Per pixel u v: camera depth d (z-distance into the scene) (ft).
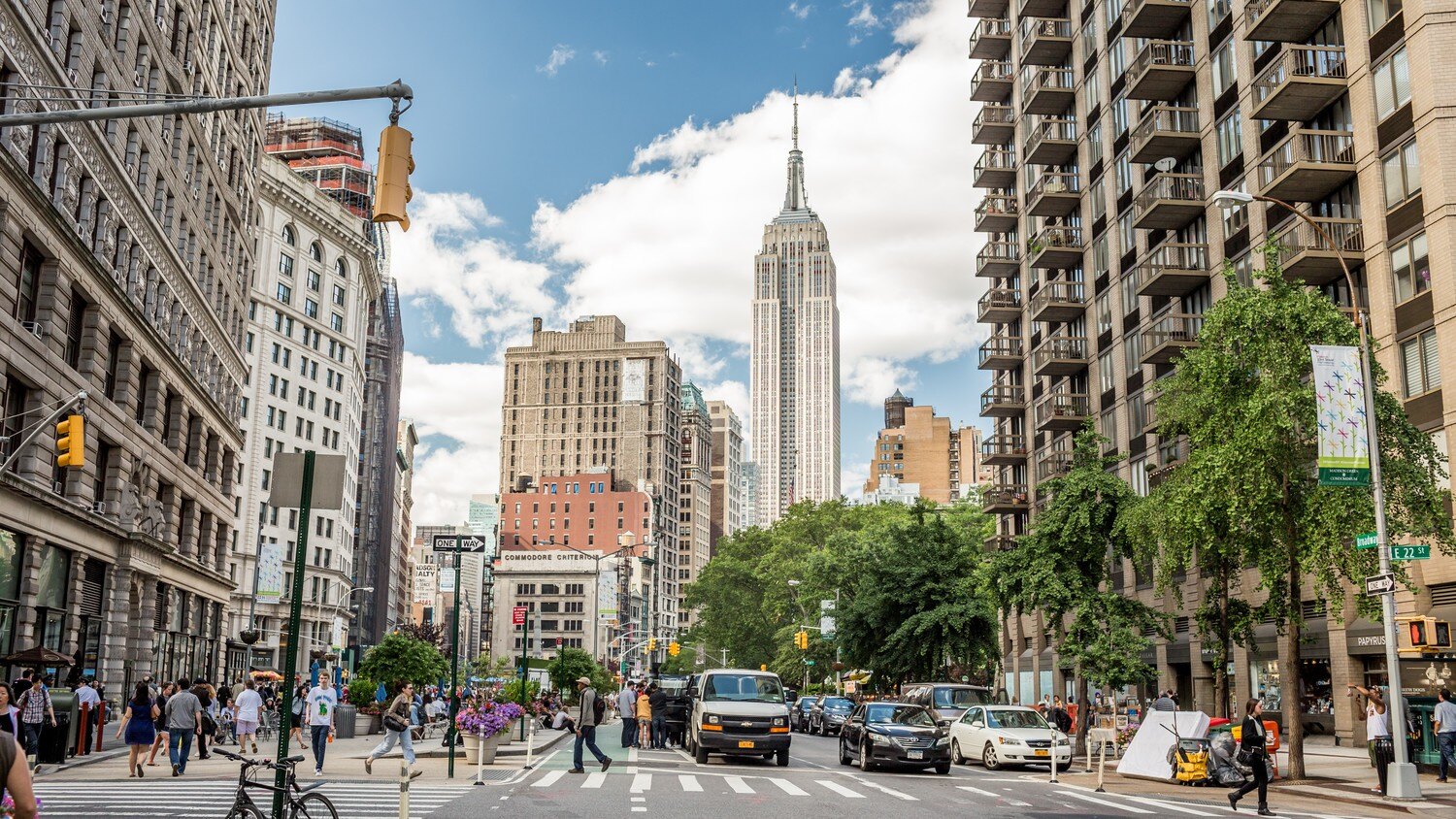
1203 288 146.72
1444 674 96.32
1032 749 91.09
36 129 96.32
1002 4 222.89
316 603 322.55
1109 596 111.14
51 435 100.48
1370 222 111.75
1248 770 76.02
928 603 152.56
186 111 38.88
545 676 229.45
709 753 102.06
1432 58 103.50
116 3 112.27
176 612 148.77
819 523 318.86
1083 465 113.80
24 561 99.04
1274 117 123.85
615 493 619.26
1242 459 78.84
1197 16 149.48
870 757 86.53
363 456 435.53
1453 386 99.30
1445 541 78.95
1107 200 175.83
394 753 97.04
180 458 144.77
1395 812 62.13
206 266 159.74
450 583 299.79
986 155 216.74
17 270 92.89
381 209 39.19
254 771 36.40
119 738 103.96
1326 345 73.10
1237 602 97.60
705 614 390.21
